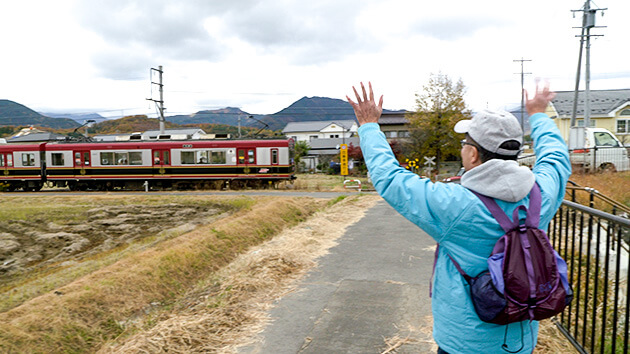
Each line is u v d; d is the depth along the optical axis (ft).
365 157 6.20
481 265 5.40
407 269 18.48
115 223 45.62
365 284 16.47
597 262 10.12
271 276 17.53
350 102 6.51
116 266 19.57
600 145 51.49
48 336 12.89
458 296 5.52
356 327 12.57
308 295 15.43
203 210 53.72
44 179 91.61
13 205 60.39
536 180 5.98
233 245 26.14
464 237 5.41
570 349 11.10
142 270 18.69
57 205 60.13
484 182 5.38
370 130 6.26
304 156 193.26
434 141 115.85
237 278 17.61
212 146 84.69
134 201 61.93
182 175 85.40
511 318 5.07
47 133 206.69
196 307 15.23
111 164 87.30
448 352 5.71
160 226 43.52
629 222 8.37
